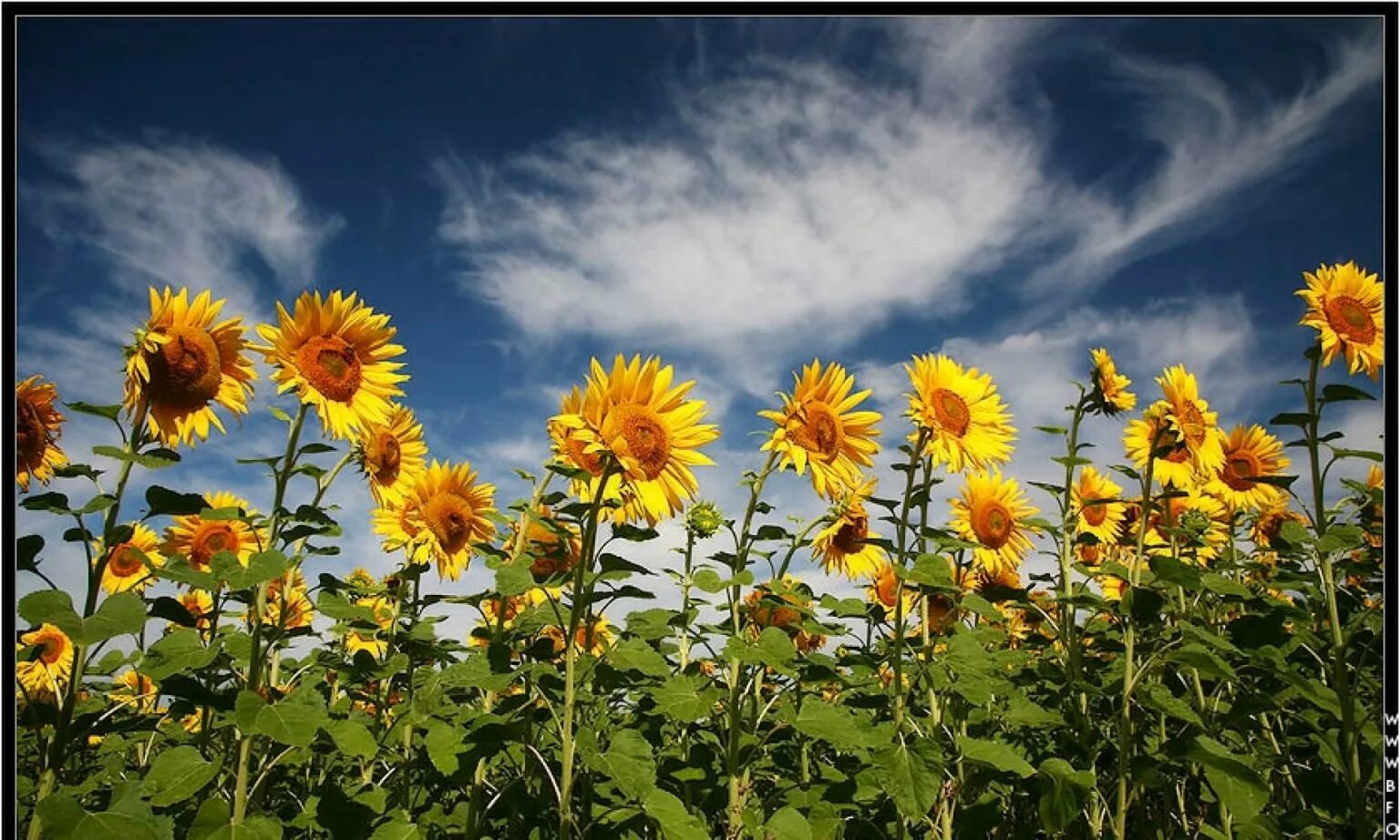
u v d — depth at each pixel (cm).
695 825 125
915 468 182
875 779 148
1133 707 185
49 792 123
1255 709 156
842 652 201
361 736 125
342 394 169
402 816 144
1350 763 146
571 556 183
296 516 147
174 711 139
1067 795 143
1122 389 203
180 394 148
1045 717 165
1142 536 187
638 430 150
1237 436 239
